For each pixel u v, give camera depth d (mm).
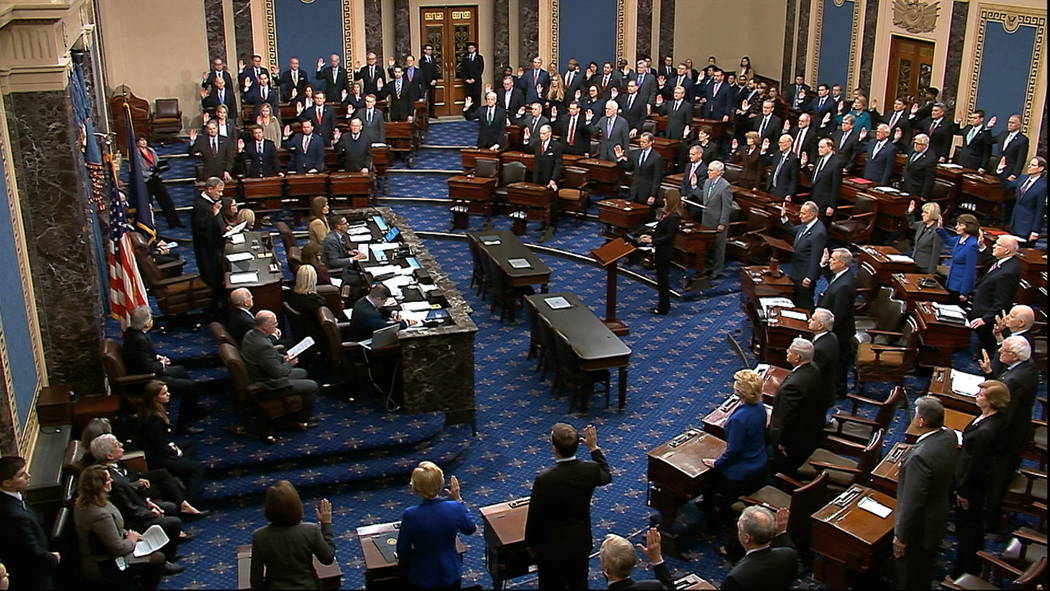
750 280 11953
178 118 20062
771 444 8266
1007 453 7633
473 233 14078
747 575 6180
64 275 9680
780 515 6680
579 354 10430
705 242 13930
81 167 9867
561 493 6727
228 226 13461
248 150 16625
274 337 10336
